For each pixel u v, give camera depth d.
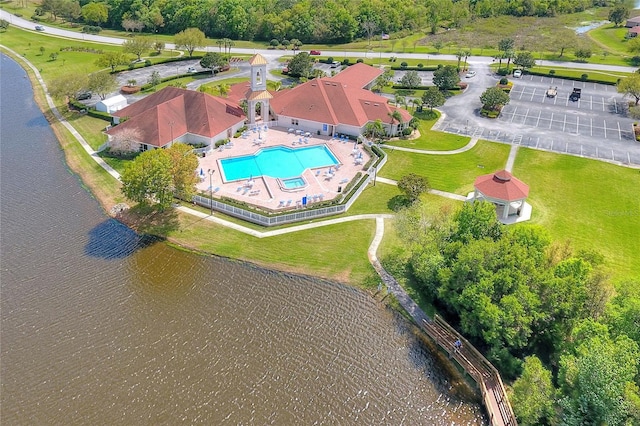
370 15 177.25
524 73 138.75
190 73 132.88
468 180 82.31
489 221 57.94
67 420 42.81
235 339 51.34
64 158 87.38
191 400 44.75
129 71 135.75
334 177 81.44
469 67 144.12
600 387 38.38
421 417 44.62
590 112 112.19
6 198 74.88
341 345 51.31
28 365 47.78
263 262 62.66
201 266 61.97
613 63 146.75
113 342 50.50
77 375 46.88
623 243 66.81
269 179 79.88
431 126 103.56
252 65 93.75
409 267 62.03
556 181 82.19
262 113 99.00
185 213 72.06
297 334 52.34
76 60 144.62
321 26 169.12
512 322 46.91
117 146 86.81
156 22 181.50
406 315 55.50
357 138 93.88
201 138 89.12
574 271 50.66
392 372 48.69
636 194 78.62
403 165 86.69
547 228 69.81
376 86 124.12
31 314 53.72
